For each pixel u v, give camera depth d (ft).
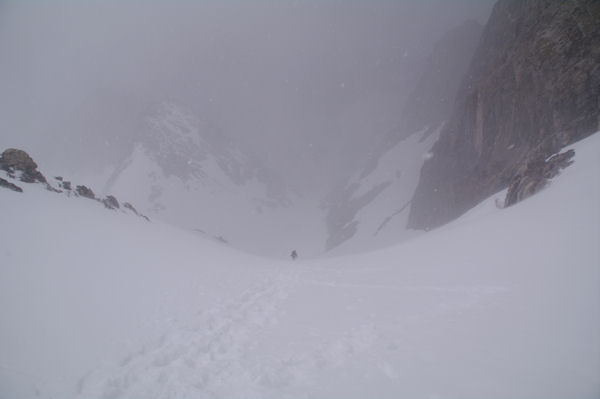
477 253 31.55
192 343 20.53
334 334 19.26
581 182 36.24
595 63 65.67
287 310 25.84
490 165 97.81
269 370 15.81
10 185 47.70
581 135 61.87
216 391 14.56
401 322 19.03
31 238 32.78
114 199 80.33
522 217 37.22
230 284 38.29
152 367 17.54
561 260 21.21
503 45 130.62
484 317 17.06
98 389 15.21
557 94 72.69
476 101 123.13
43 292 23.90
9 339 17.70
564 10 78.64
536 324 14.87
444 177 142.10
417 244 52.06
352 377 13.91
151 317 25.25
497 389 11.08
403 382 12.73
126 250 41.60
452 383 11.96
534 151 71.36
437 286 24.94
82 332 20.59
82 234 40.47
